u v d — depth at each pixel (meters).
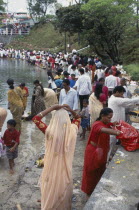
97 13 19.92
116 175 4.13
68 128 3.61
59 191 3.65
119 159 4.67
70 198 3.82
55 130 3.54
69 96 7.22
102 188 3.79
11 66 27.14
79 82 8.77
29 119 9.56
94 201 3.51
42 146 7.15
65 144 3.57
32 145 7.27
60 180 3.63
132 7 19.89
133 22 22.11
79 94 8.81
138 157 4.75
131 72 15.51
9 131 5.71
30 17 58.31
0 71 22.88
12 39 50.41
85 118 7.05
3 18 63.38
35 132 8.33
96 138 4.22
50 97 9.62
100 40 21.91
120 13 19.67
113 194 3.66
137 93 9.85
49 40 43.06
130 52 22.89
